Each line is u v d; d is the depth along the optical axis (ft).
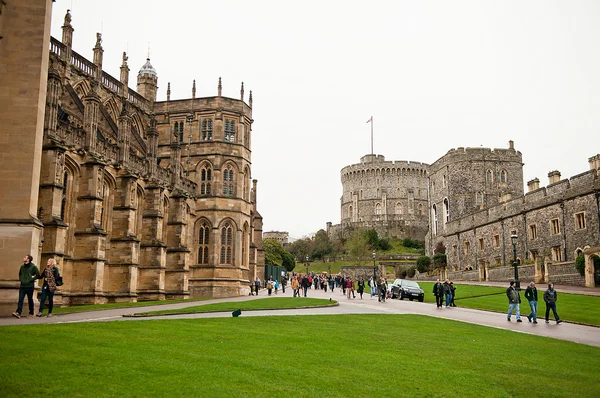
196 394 39.32
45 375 41.73
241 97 242.99
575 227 212.02
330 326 83.87
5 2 97.45
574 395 46.91
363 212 600.39
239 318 90.12
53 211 128.06
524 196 250.37
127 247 165.89
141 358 49.08
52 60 164.04
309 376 46.85
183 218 205.67
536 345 74.49
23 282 82.89
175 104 240.53
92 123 152.66
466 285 232.12
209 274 225.76
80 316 90.48
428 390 45.55
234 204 233.96
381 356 58.75
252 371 47.03
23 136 95.35
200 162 234.17
